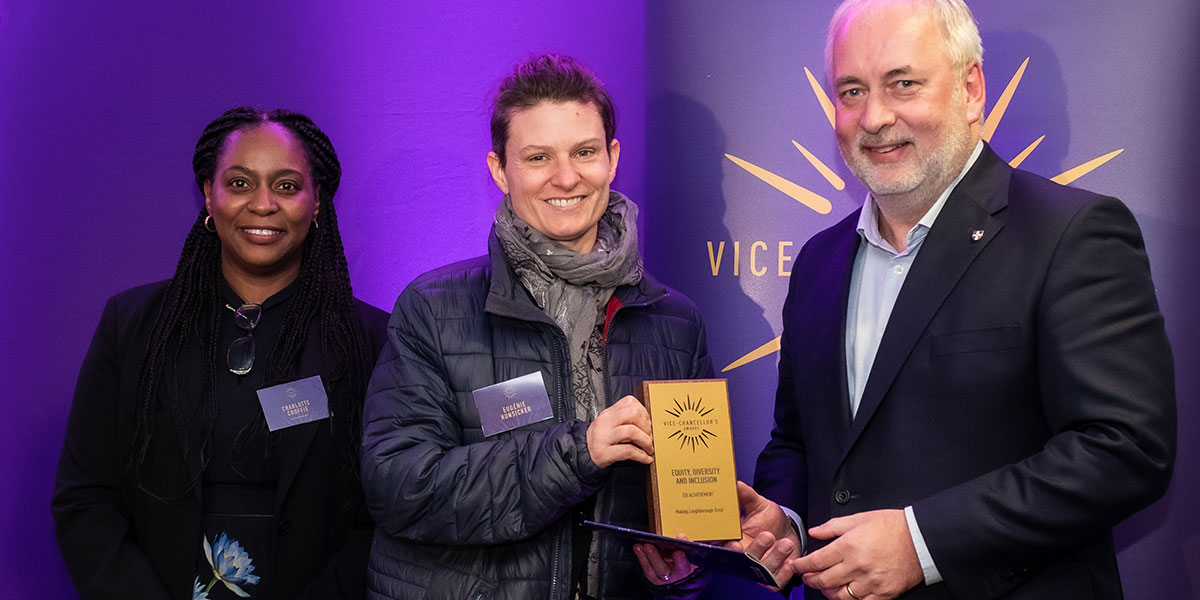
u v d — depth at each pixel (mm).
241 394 2152
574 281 1892
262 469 2115
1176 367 2309
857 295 1851
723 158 2539
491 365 1845
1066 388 1512
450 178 2656
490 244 1956
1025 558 1532
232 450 2102
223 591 2062
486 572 1770
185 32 2641
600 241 1978
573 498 1688
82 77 2631
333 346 2230
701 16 2543
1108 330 1503
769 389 2531
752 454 2539
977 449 1592
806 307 1938
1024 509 1478
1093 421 1487
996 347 1574
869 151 1724
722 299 2547
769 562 1697
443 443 1806
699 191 2551
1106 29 2342
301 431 2125
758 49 2520
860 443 1697
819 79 2494
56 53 2631
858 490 1693
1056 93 2365
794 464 2008
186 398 2123
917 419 1635
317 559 2111
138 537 2111
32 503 2602
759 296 2529
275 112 2316
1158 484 1479
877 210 1845
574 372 1863
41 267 2623
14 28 2629
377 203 2664
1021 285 1578
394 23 2662
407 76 2662
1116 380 1483
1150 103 2328
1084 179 2361
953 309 1632
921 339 1649
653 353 1940
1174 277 2316
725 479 1732
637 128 2580
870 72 1688
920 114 1656
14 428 2611
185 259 2244
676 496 1714
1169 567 2311
